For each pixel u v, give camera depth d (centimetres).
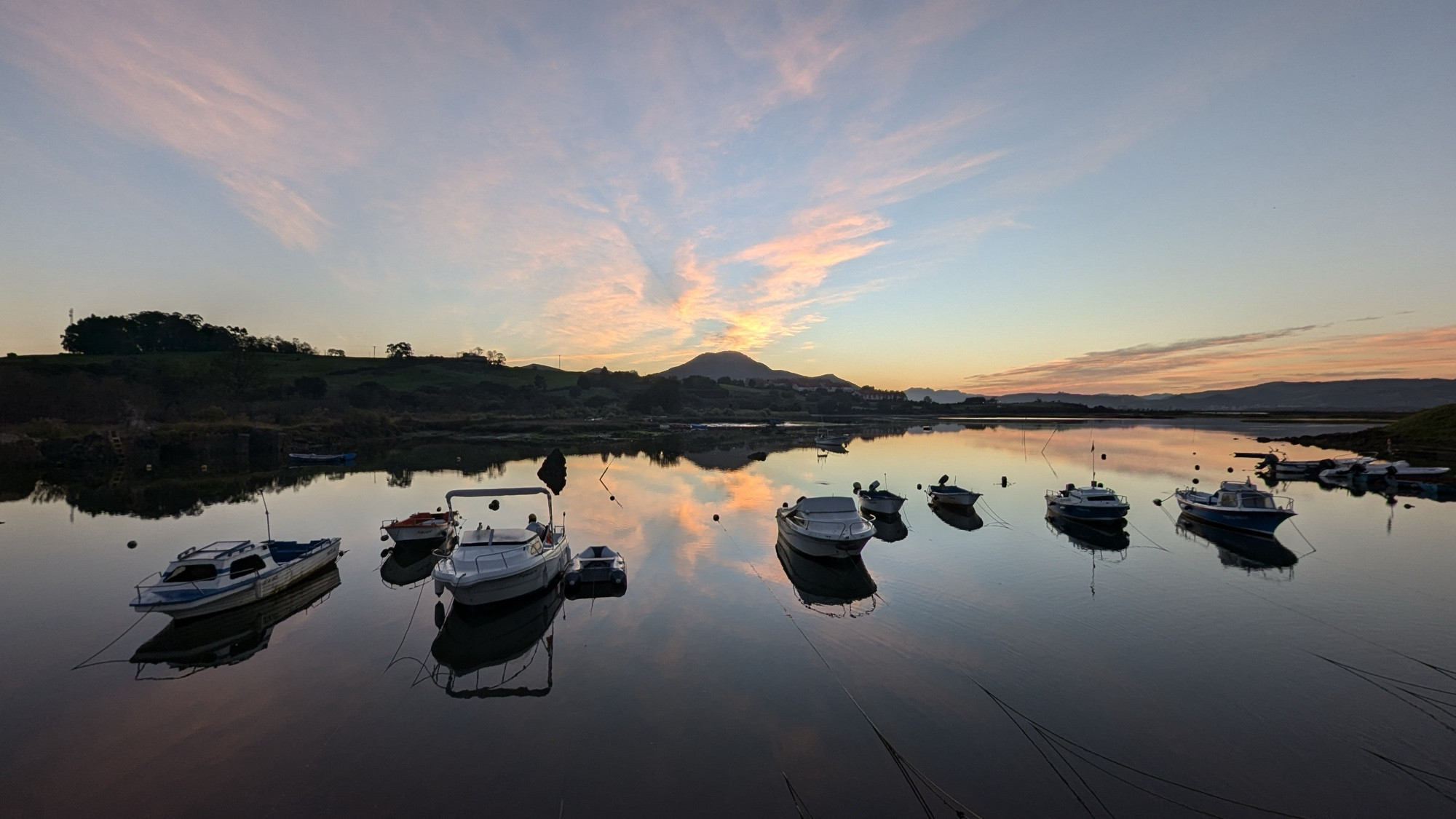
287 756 1164
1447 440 6294
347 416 8838
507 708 1343
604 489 4462
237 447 7012
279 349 18425
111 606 2042
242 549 2041
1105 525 3152
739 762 1132
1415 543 2806
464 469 5750
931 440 9525
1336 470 4969
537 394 15162
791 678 1468
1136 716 1284
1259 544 2798
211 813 1004
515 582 1933
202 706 1367
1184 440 9131
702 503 3900
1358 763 1124
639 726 1260
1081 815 988
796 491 4375
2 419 6525
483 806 1016
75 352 13350
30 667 1577
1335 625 1777
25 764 1145
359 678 1508
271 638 1770
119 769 1127
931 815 988
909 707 1328
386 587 2261
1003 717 1283
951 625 1802
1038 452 7375
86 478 5091
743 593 2105
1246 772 1099
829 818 981
